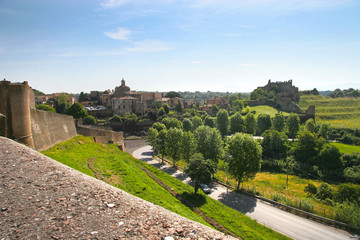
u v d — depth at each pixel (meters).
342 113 150.75
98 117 132.12
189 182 48.78
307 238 29.88
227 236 11.02
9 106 23.17
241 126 110.62
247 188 49.59
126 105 136.25
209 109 170.88
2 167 14.02
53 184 12.98
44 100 135.25
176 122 101.25
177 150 61.34
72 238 8.88
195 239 9.92
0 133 20.34
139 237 9.43
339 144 92.75
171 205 23.55
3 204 10.56
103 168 28.28
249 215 36.22
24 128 24.00
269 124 112.81
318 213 36.91
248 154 47.47
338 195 43.94
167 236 9.78
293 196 47.41
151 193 24.52
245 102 185.25
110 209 11.37
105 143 57.72
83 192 12.59
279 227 32.59
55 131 36.56
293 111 155.38
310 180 62.22
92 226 9.78
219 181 52.97
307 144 76.44
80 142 42.44
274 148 82.25
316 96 194.88
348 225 32.44
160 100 165.50
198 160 38.12
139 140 103.81
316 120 138.25
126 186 24.28
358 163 67.25
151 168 44.50
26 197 11.33
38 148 28.84
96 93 179.62
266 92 199.75
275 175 66.62
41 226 9.39
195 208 29.78
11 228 9.08
